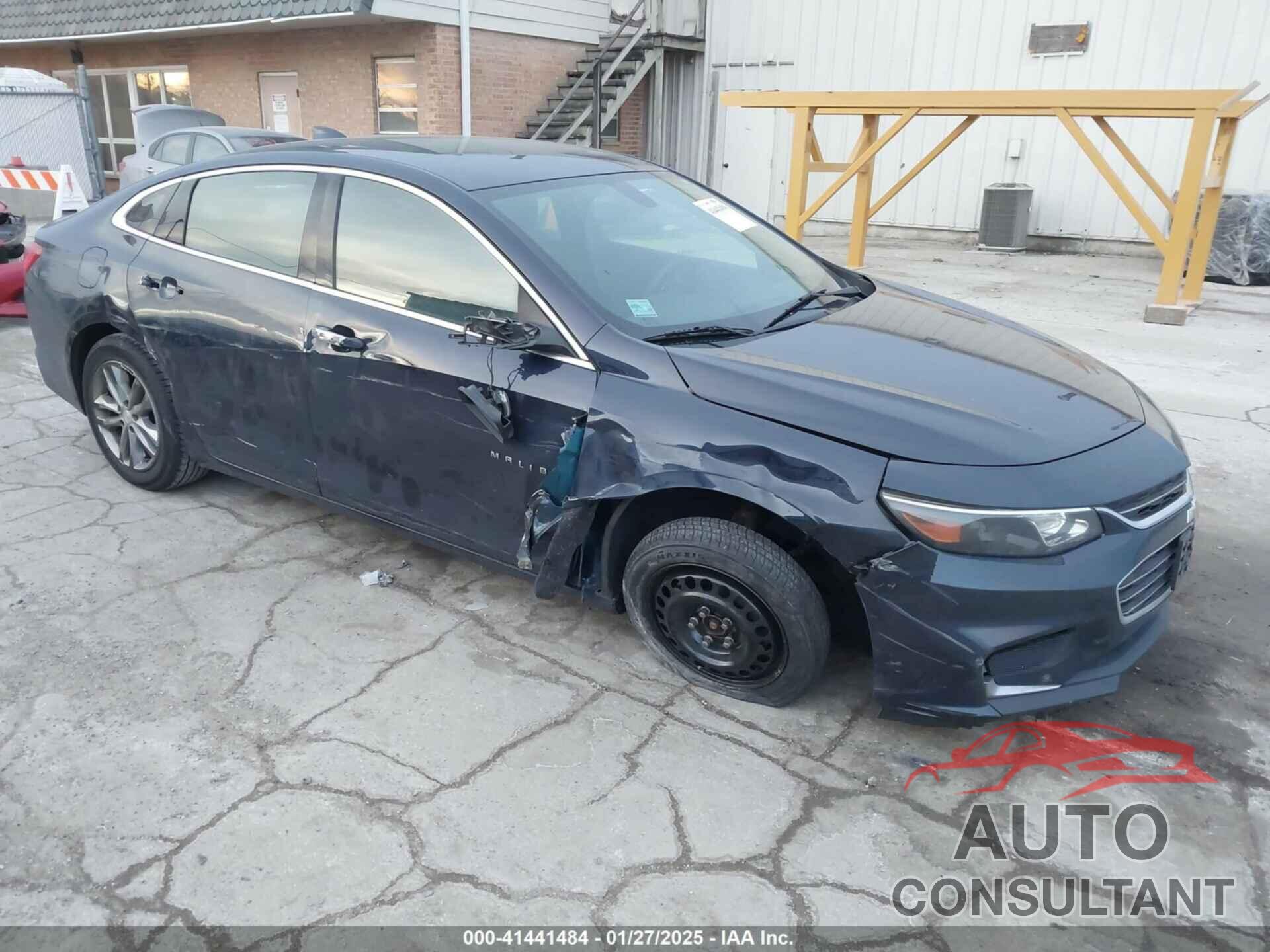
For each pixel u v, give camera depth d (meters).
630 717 2.94
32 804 2.54
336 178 3.49
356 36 14.37
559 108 14.23
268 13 13.48
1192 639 3.42
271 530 4.12
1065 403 2.89
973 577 2.47
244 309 3.65
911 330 3.33
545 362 2.97
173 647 3.25
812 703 3.03
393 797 2.59
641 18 15.94
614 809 2.57
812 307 3.46
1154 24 12.27
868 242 14.66
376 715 2.92
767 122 15.76
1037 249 13.69
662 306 3.14
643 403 2.80
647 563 2.96
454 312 3.16
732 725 2.92
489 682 3.10
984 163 13.84
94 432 4.50
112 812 2.52
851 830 2.52
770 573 2.72
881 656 2.63
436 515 3.37
